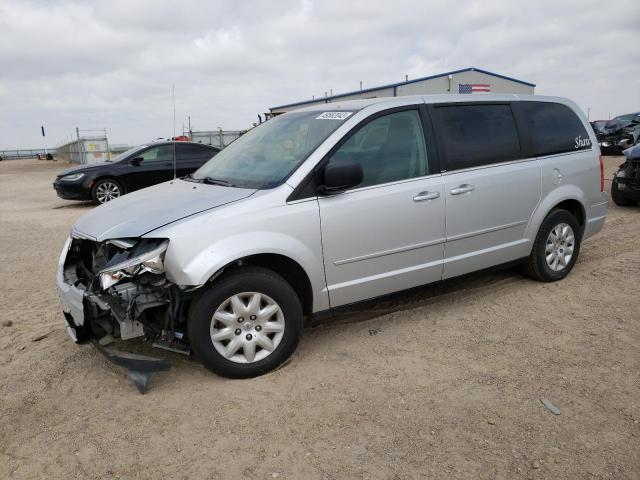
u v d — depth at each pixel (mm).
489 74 31297
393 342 4145
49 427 3197
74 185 12289
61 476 2764
